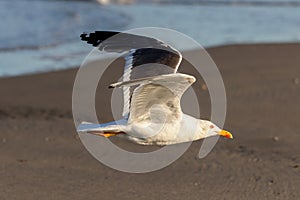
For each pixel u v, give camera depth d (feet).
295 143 43.96
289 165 39.50
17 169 38.47
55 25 90.43
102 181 36.81
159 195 34.91
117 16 100.01
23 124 48.62
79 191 35.27
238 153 41.78
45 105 54.39
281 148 42.91
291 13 103.81
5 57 71.61
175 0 116.57
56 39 81.82
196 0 116.67
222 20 96.12
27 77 63.00
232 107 53.16
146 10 106.42
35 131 46.85
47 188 35.53
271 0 117.08
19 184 36.01
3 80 61.72
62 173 37.96
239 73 63.52
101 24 92.22
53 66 67.77
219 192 35.47
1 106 53.72
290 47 75.31
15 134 46.01
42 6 105.70
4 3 105.40
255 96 56.08
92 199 34.17
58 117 50.90
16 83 60.85
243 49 74.18
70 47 77.51
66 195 34.63
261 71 64.28
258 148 42.91
